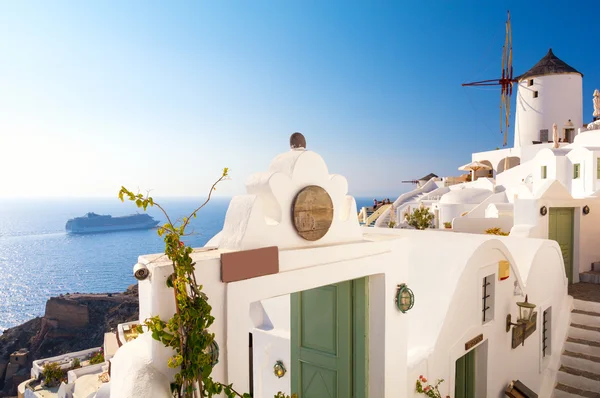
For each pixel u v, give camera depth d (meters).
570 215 12.56
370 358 4.57
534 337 8.73
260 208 3.13
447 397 5.98
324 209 3.73
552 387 8.60
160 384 2.34
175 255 2.38
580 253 12.59
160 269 2.48
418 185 54.72
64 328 54.50
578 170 22.03
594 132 24.20
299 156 3.52
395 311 4.58
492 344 7.21
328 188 3.80
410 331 6.21
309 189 3.54
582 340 9.36
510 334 7.84
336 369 4.92
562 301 10.19
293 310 5.50
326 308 5.05
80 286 115.25
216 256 2.79
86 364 30.89
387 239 4.52
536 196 11.73
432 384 5.57
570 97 36.75
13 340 56.50
